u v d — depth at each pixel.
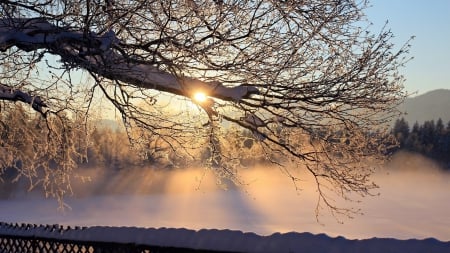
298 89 8.61
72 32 7.77
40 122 11.27
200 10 7.91
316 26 8.45
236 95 8.45
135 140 9.16
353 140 9.19
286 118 9.04
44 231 7.95
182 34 8.13
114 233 7.15
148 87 8.37
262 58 8.45
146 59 8.18
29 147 12.29
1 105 12.28
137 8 7.73
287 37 8.45
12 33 7.71
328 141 9.20
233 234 6.22
